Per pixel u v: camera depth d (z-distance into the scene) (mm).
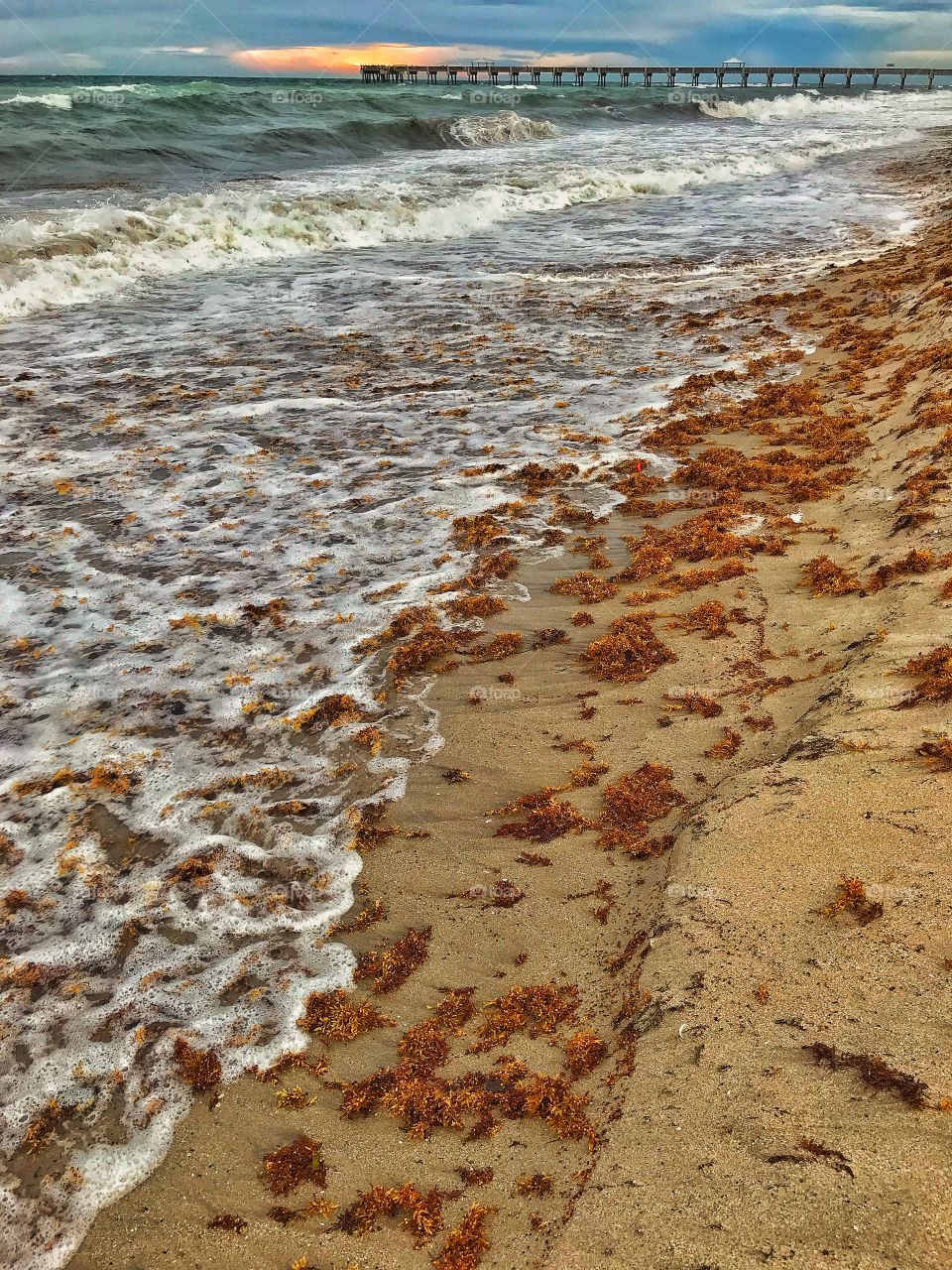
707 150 17094
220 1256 1577
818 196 12758
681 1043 1668
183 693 2885
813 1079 1531
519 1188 1590
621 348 6301
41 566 3518
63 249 7758
